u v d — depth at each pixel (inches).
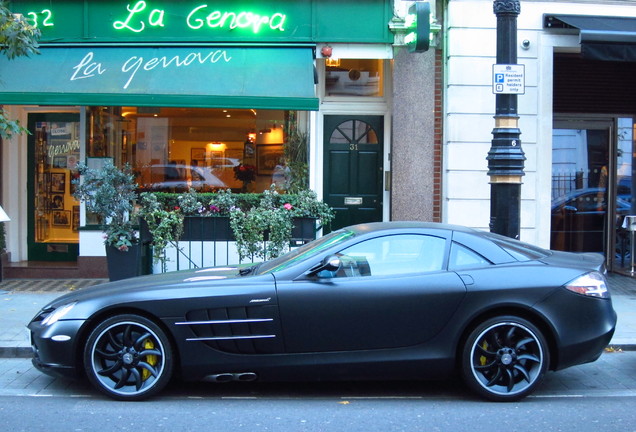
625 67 477.4
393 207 426.6
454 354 225.0
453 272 228.2
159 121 438.0
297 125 438.3
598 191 494.3
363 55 415.8
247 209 400.8
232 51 409.4
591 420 210.8
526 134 416.8
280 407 224.2
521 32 414.6
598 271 235.3
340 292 223.9
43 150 456.1
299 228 390.6
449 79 414.3
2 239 427.8
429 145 422.3
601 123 487.8
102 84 380.2
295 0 409.1
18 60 396.5
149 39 410.0
